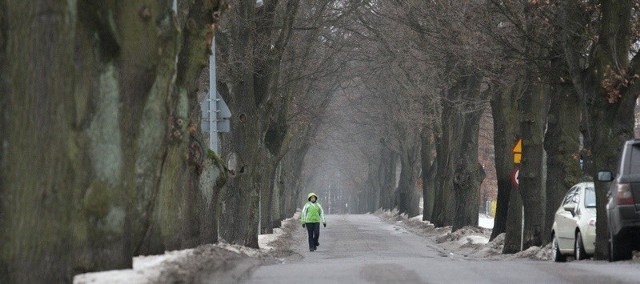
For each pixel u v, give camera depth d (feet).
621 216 167.84
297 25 389.80
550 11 236.84
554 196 259.19
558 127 256.11
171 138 150.00
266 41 298.56
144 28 110.42
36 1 87.35
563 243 209.15
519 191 289.94
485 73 279.90
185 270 114.93
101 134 107.55
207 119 255.70
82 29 103.40
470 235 396.78
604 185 196.34
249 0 293.43
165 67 115.44
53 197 89.51
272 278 124.77
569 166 255.91
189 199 173.47
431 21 315.58
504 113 345.10
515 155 297.53
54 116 88.63
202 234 211.61
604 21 202.28
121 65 108.88
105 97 107.55
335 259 265.75
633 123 202.49
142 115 110.83
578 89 217.15
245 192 293.02
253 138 295.89
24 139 88.48
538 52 258.98
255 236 295.48
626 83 198.59
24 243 88.94
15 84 88.17
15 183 88.89
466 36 277.03
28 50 87.40
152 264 118.11
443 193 514.27
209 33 156.87
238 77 293.84
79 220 105.81
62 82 88.63
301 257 284.61
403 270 137.49
